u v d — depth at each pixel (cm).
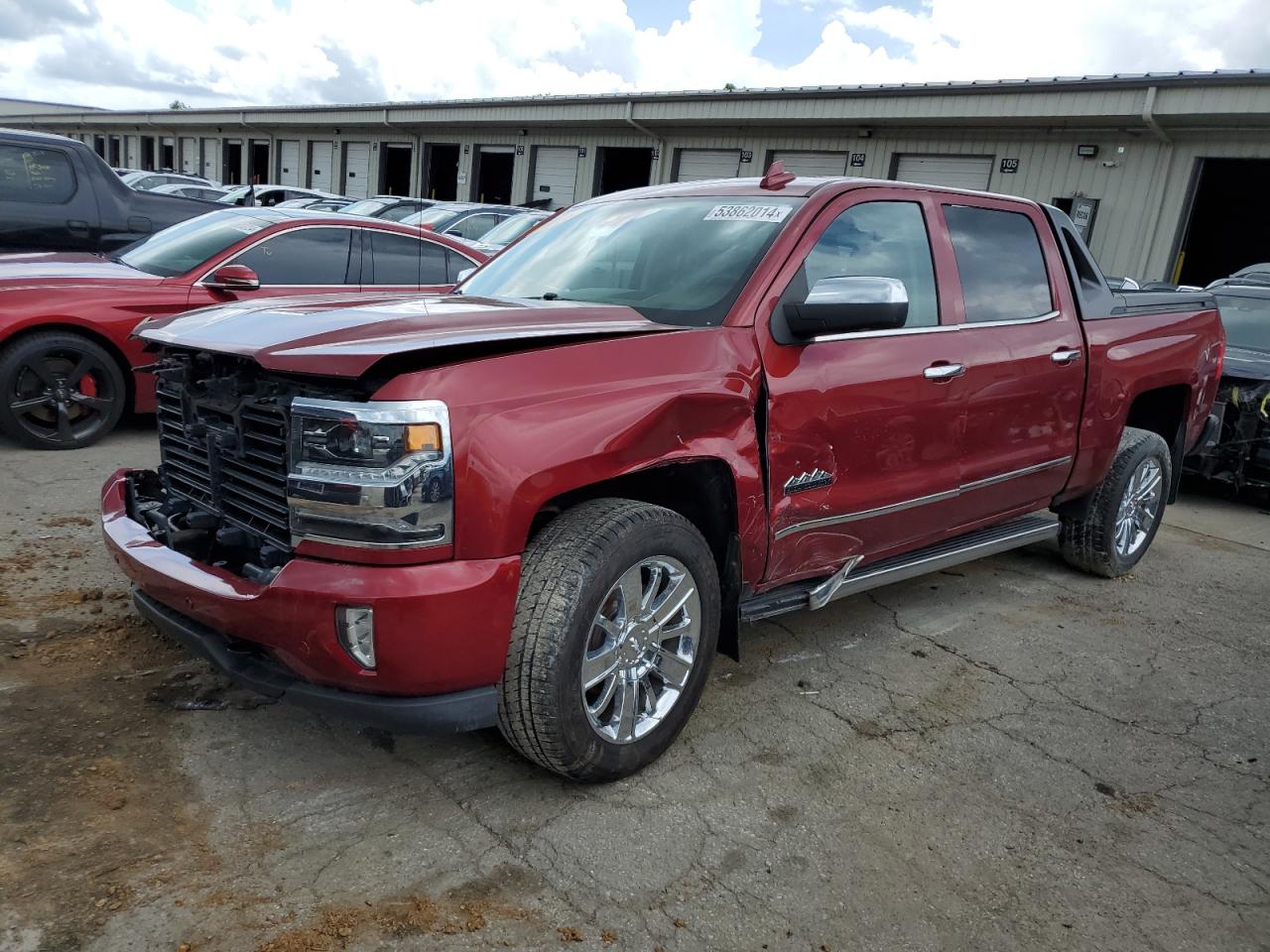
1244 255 2405
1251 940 241
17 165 797
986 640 423
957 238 396
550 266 376
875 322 302
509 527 245
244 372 270
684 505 319
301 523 241
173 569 266
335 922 221
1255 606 495
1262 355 738
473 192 2953
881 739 328
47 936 210
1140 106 1533
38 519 480
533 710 257
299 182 3759
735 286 317
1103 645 427
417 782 281
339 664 238
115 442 648
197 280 641
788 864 257
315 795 271
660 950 222
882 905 244
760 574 320
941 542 418
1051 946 234
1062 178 1734
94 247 831
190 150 4538
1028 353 409
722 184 387
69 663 333
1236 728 355
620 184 2698
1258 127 1506
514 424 246
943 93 1766
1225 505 738
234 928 217
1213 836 284
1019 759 321
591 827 265
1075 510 503
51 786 263
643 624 283
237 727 303
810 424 319
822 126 2039
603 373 268
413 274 726
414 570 236
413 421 232
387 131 3266
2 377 587
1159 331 498
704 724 329
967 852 268
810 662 386
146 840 245
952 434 377
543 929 225
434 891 235
